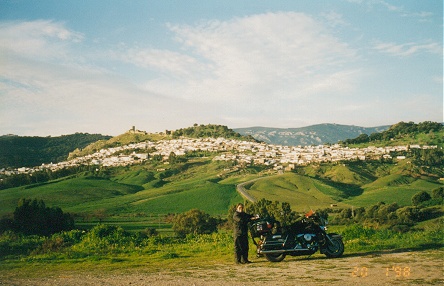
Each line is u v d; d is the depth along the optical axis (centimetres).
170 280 952
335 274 945
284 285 843
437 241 1428
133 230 10175
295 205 15500
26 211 8106
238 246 1224
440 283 816
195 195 18162
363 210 8738
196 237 2145
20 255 1667
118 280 980
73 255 1567
